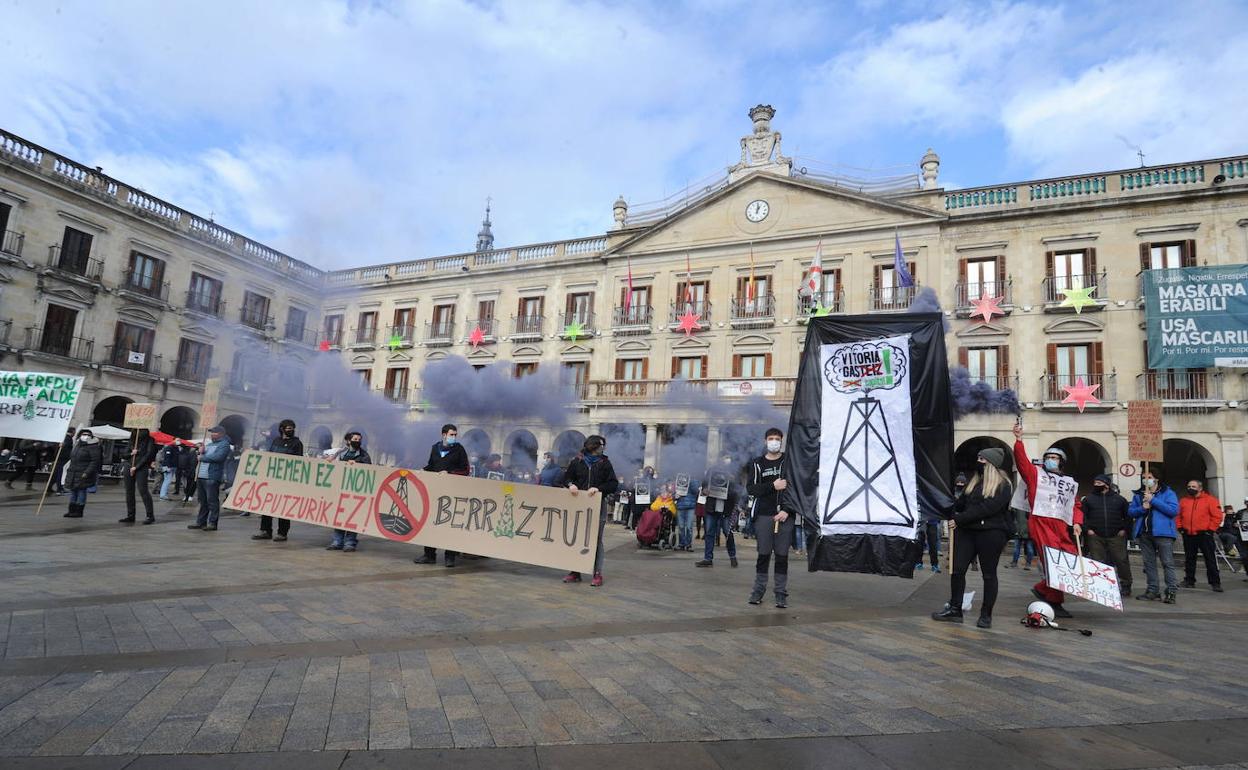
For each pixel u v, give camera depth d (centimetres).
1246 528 1380
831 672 421
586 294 3069
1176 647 558
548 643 468
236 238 3162
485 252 3316
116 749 269
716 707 346
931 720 337
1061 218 2308
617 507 1983
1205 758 297
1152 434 1339
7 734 280
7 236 2412
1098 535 989
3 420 1190
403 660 410
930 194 2503
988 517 617
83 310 2617
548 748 285
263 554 849
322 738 287
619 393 2728
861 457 707
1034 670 446
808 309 2550
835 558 693
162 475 1812
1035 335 2277
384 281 3456
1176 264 2162
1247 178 2102
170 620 482
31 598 532
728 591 771
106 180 2711
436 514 865
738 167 2848
